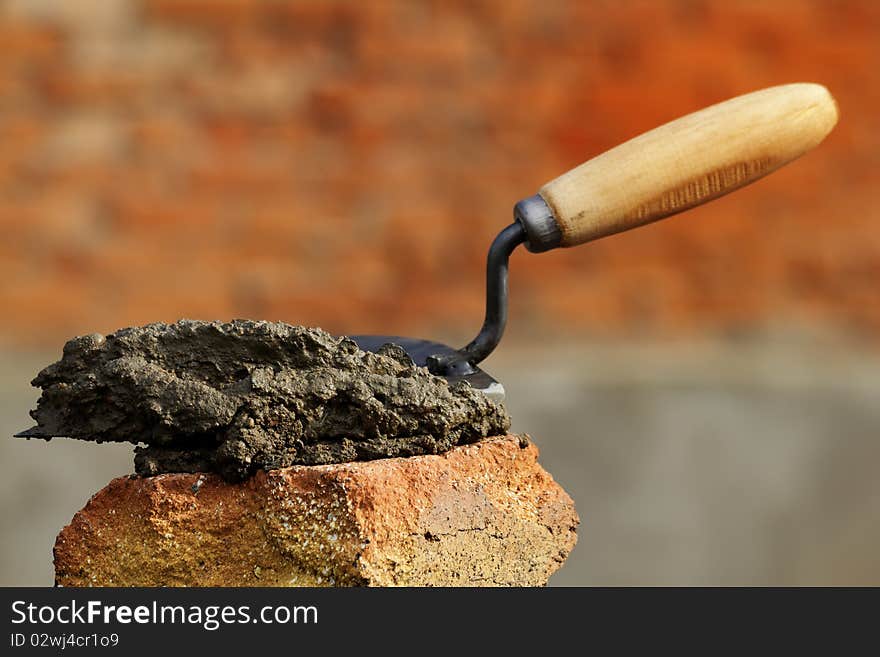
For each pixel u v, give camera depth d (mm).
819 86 1164
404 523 1056
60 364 1079
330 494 1050
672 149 1145
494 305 1160
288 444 1066
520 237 1156
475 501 1078
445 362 1139
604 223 1146
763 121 1147
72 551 1078
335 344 1086
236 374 1075
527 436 1113
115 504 1079
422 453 1078
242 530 1063
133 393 1066
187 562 1065
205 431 1061
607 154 1152
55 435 1075
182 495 1067
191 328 1077
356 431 1071
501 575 1086
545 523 1103
